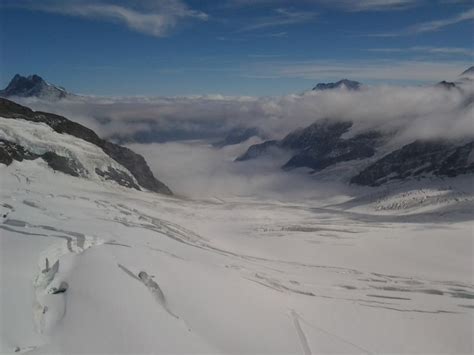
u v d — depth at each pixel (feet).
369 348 115.44
